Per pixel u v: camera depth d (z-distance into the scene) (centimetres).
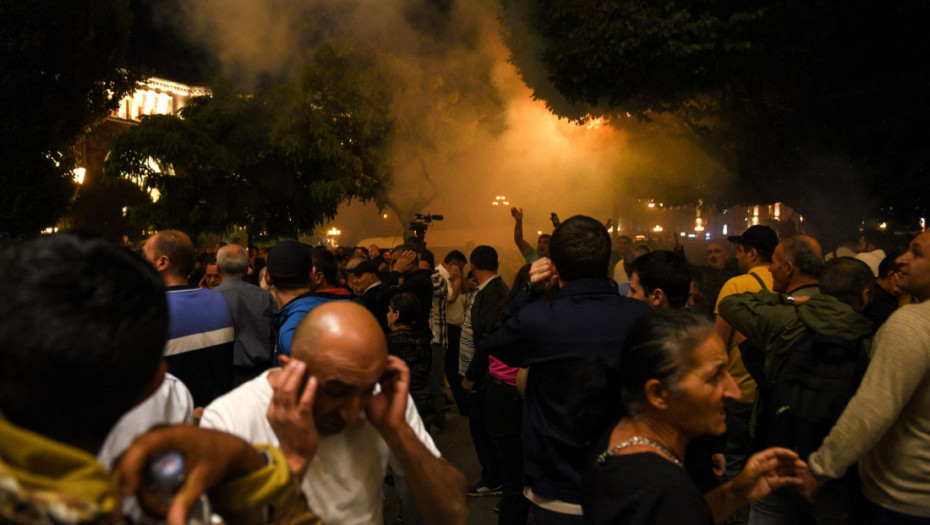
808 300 334
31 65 1855
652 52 1116
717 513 208
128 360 90
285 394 145
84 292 87
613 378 220
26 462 75
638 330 198
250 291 425
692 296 520
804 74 1180
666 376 188
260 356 411
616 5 1134
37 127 1884
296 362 148
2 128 1827
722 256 737
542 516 283
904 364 253
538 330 287
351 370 162
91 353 86
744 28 1101
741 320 352
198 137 2592
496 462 580
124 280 92
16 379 83
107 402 89
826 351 319
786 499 339
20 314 84
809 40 1105
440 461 198
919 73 1081
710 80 1163
